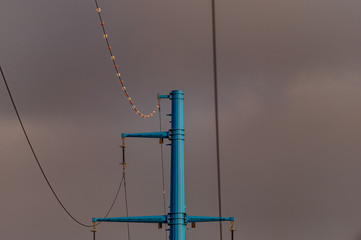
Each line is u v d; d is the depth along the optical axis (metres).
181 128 61.62
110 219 60.62
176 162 60.50
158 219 59.50
